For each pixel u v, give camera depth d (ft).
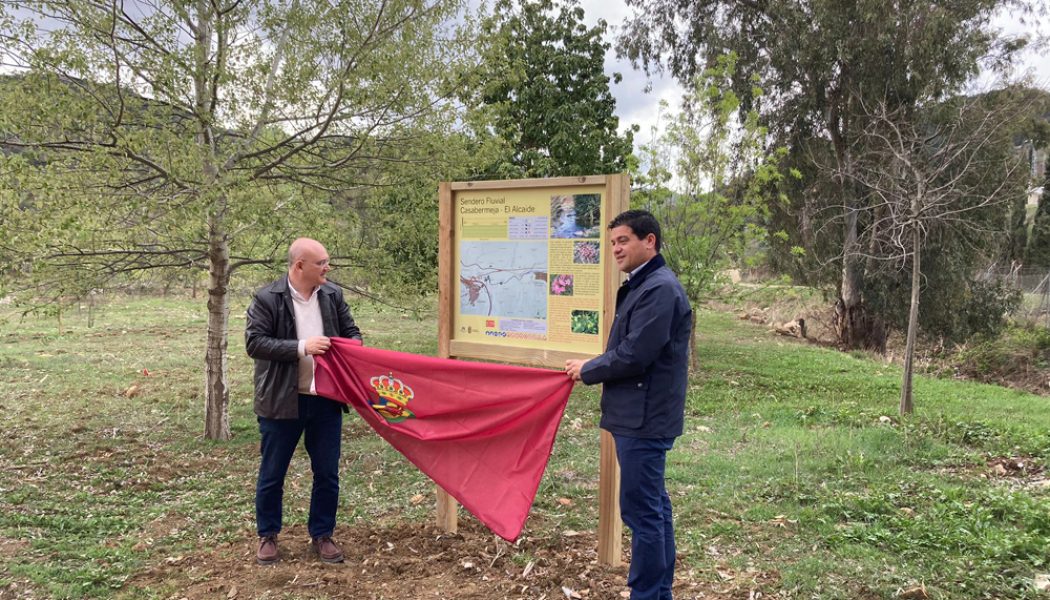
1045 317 62.08
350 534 15.47
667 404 11.00
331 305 14.20
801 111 64.80
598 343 13.53
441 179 25.71
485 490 13.19
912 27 57.57
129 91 20.29
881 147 54.24
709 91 42.14
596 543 14.96
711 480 19.86
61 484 19.54
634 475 10.99
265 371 13.08
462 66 24.50
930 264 62.90
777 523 16.19
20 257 20.51
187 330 56.54
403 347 48.98
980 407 32.65
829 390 37.37
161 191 21.91
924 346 66.95
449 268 15.31
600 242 13.42
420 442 13.73
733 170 44.01
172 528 16.19
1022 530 15.17
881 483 18.93
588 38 50.37
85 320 60.80
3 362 39.93
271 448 13.43
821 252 68.69
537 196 14.17
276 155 23.97
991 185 55.72
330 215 25.81
